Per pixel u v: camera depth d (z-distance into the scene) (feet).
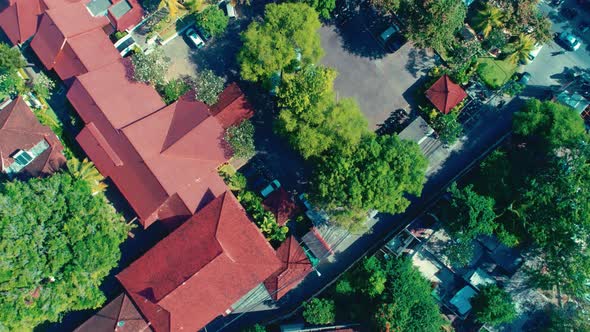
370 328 218.59
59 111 231.50
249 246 205.67
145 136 210.38
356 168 206.49
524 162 221.66
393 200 206.69
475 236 225.35
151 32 233.55
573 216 208.64
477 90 235.40
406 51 237.45
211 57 236.84
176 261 202.18
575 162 209.36
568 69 237.66
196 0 228.84
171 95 223.92
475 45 225.97
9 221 186.80
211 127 215.51
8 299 183.83
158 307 203.00
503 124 235.81
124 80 217.77
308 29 211.00
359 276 221.66
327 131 208.23
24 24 225.76
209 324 226.58
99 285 213.66
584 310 217.36
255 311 228.43
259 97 234.99
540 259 226.99
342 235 230.68
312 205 216.95
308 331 218.59
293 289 230.68
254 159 232.73
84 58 217.36
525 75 235.81
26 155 216.95
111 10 228.22
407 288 215.72
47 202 195.21
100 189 218.18
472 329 228.43
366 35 238.68
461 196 214.48
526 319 228.43
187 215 210.79
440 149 235.40
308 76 207.92
